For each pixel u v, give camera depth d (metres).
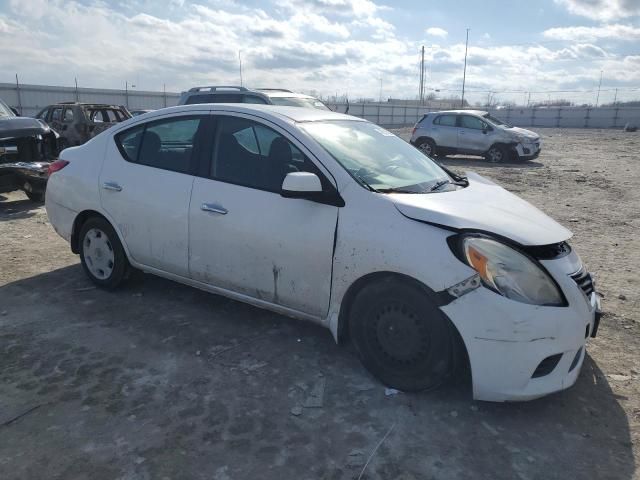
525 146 17.77
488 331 2.87
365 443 2.80
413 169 3.94
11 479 2.50
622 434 2.92
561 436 2.89
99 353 3.70
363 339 3.33
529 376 2.89
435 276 2.94
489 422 3.00
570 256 3.23
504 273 2.90
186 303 4.57
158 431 2.87
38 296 4.68
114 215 4.46
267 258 3.62
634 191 11.62
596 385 3.41
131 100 42.69
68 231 4.87
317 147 3.55
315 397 3.20
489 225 3.06
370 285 3.23
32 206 8.86
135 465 2.60
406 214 3.13
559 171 15.45
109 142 4.64
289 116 3.89
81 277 5.16
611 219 8.61
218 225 3.81
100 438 2.80
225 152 3.94
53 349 3.74
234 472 2.57
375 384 3.35
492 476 2.58
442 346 3.01
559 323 2.90
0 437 2.79
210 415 3.01
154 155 4.32
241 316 4.34
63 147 15.33
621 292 5.09
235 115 3.97
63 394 3.20
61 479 2.50
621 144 27.89
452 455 2.73
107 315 4.31
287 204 3.54
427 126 19.27
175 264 4.16
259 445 2.77
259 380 3.39
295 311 3.63
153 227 4.21
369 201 3.27
